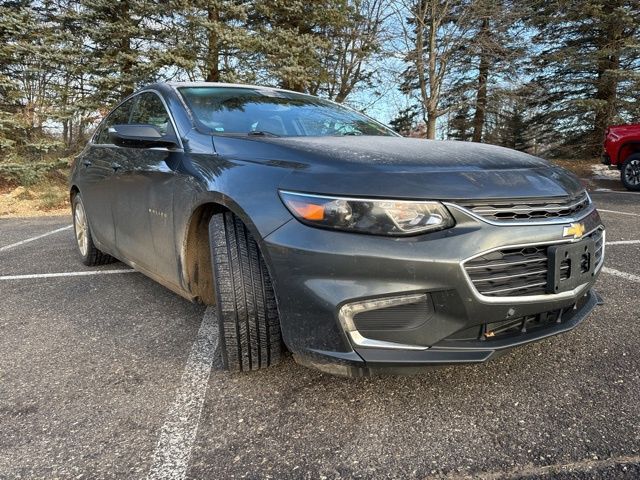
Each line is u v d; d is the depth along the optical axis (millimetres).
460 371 2199
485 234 1725
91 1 10844
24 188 10992
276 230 1819
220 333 2045
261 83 12758
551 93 16953
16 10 11359
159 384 2133
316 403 1960
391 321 1726
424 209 1705
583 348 2393
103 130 4027
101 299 3350
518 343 1834
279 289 1817
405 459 1606
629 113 15828
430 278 1678
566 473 1514
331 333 1723
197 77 12227
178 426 1818
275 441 1721
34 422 1854
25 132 11734
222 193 2049
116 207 3277
